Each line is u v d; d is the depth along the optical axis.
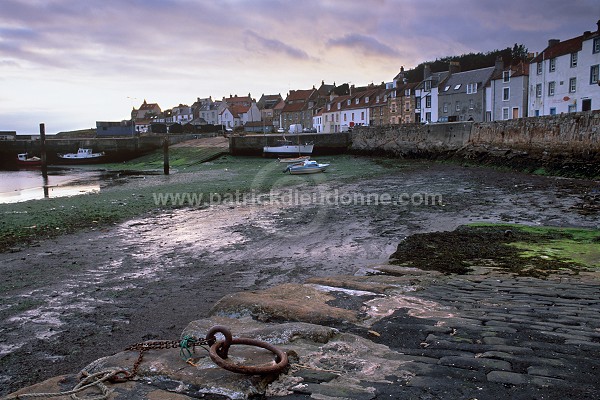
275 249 12.16
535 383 2.76
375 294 5.40
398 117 67.81
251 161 46.88
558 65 42.03
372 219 15.93
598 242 10.51
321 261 10.85
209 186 26.80
